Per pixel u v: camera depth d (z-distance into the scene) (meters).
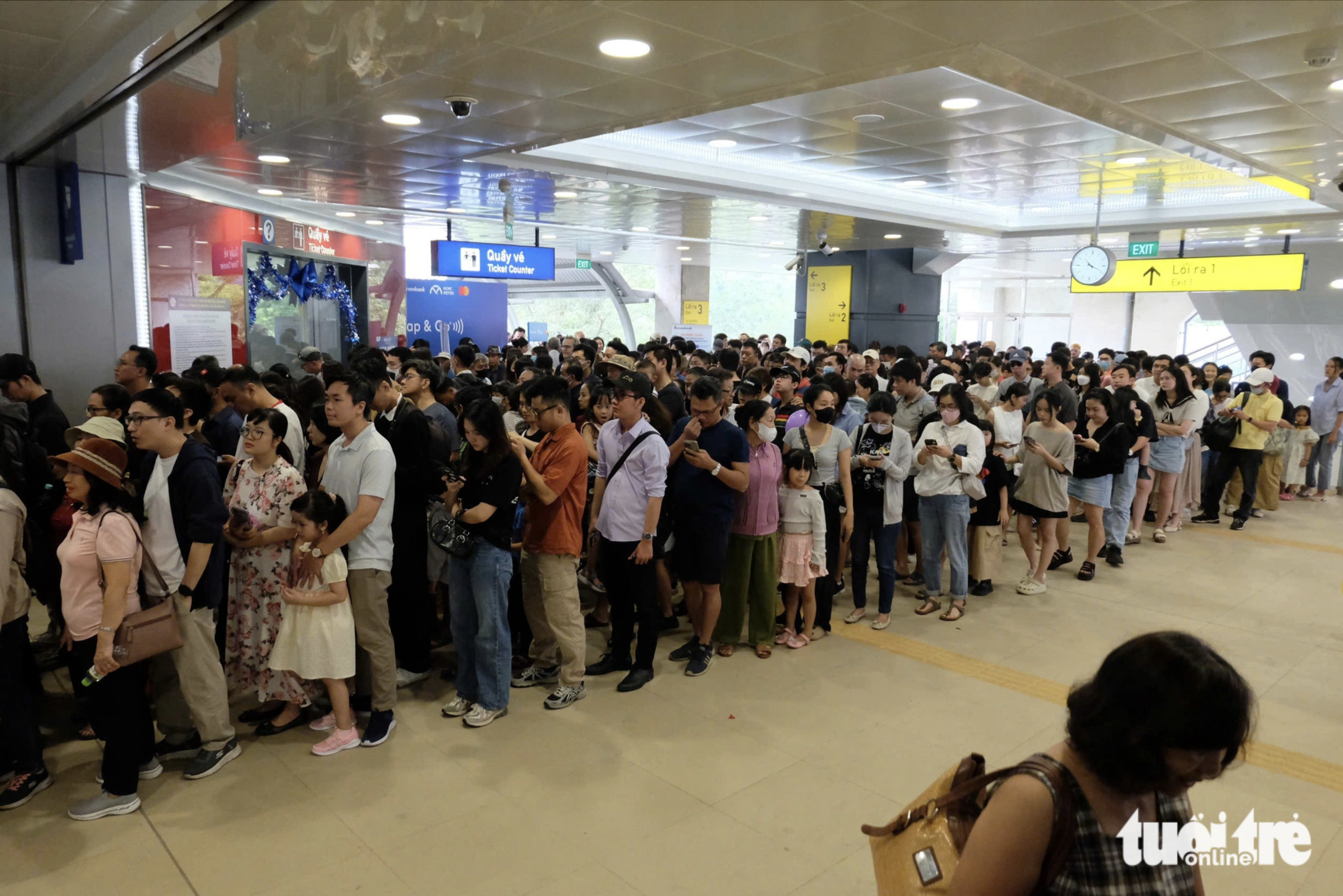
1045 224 12.65
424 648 4.73
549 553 4.31
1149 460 7.94
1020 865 1.37
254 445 3.91
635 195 9.76
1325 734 4.29
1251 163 7.29
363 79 4.73
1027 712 4.44
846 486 5.24
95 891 2.97
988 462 6.21
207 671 3.71
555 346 13.77
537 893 2.99
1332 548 8.02
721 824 3.41
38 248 7.33
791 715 4.38
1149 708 1.26
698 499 4.74
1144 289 11.69
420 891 2.99
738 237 14.41
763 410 4.93
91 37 4.25
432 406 5.06
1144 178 9.76
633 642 5.40
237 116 5.59
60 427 5.42
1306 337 13.26
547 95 5.22
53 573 4.39
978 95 6.55
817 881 3.06
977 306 26.48
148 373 5.30
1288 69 4.70
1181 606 6.24
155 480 3.52
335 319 12.88
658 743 4.07
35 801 3.55
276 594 4.07
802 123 7.65
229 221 9.55
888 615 5.68
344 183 8.95
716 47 4.30
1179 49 4.36
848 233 13.13
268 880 3.04
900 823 1.71
